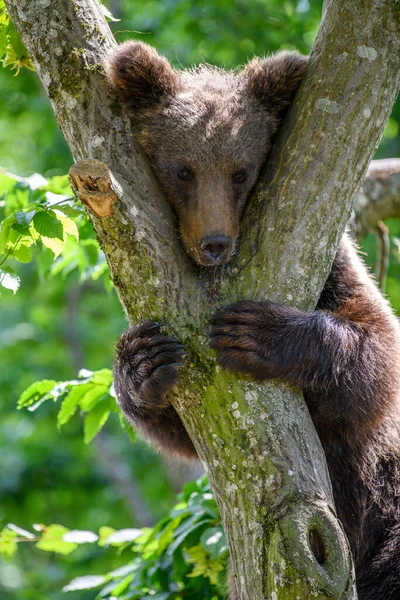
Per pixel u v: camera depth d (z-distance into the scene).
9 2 9.33
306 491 7.82
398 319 11.32
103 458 28.66
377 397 9.93
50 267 15.28
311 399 9.87
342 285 10.59
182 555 12.59
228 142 10.47
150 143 10.69
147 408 9.97
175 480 26.09
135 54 10.75
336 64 8.92
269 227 8.77
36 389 12.75
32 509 29.38
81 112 9.06
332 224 8.72
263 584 7.64
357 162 8.79
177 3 24.27
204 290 8.75
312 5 23.97
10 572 27.34
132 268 8.55
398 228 24.50
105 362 29.77
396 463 11.28
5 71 26.05
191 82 11.32
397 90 9.06
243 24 24.12
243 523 7.87
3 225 9.98
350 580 7.61
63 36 9.12
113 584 13.25
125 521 29.11
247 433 8.13
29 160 29.83
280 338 8.71
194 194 10.39
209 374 8.45
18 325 30.25
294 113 9.20
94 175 8.04
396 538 11.11
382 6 8.94
